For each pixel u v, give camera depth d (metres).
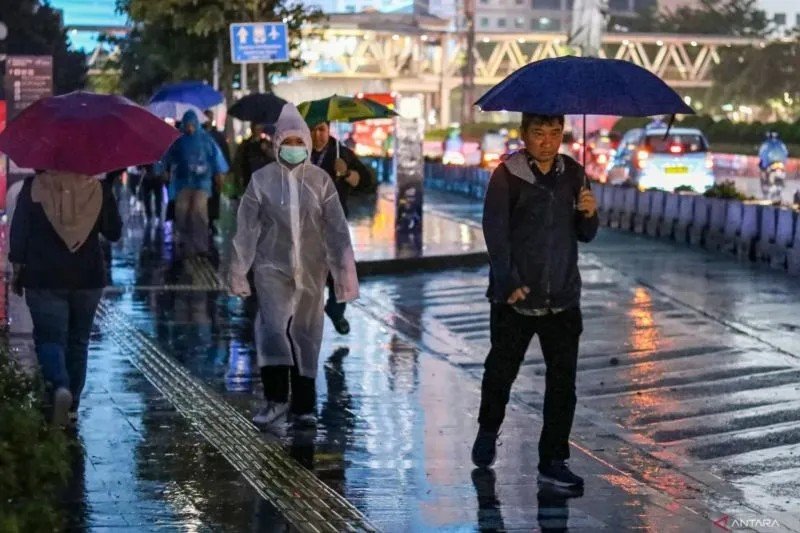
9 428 11.61
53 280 19.20
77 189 19.17
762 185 73.81
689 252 46.91
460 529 15.18
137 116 18.89
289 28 78.00
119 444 18.59
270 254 19.47
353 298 19.55
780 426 21.62
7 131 18.80
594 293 36.50
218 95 53.47
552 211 16.59
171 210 48.03
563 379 16.97
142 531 14.59
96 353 25.84
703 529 15.56
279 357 19.67
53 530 11.03
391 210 61.34
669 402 23.38
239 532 14.67
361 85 149.38
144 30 85.00
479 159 107.94
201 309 31.83
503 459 18.47
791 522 16.25
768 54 175.00
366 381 24.08
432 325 31.02
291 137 19.31
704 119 124.62
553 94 16.06
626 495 16.88
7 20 119.19
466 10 158.38
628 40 180.75
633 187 57.94
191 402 21.58
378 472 17.62
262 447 18.81
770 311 33.44
